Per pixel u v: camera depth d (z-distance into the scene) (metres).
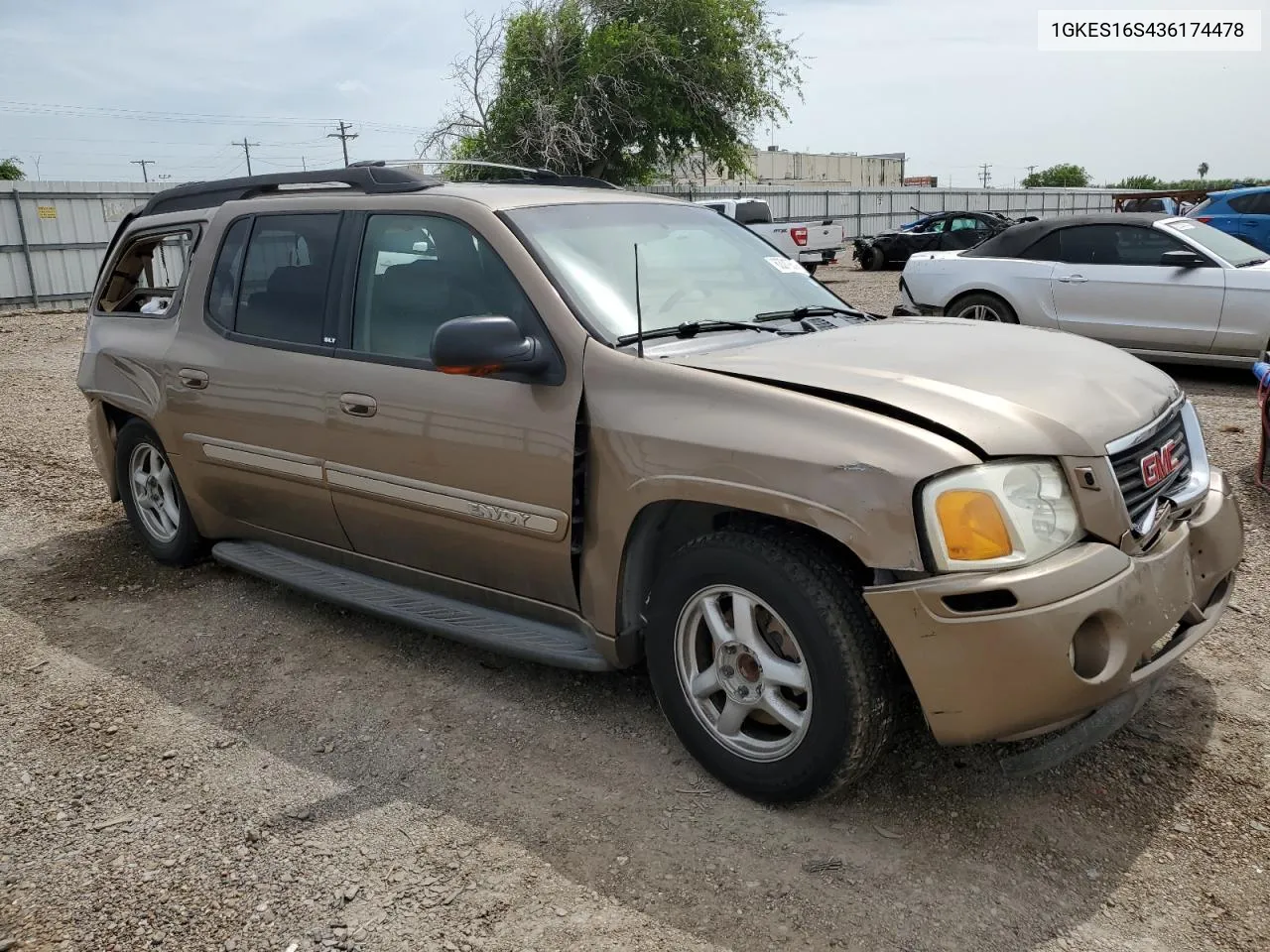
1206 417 7.69
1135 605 2.63
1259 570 4.59
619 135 29.06
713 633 2.99
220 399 4.32
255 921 2.56
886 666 2.71
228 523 4.68
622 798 3.04
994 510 2.54
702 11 28.52
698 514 3.15
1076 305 9.45
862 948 2.40
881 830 2.84
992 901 2.54
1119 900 2.53
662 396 3.02
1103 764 3.11
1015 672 2.51
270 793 3.14
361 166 4.14
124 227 5.25
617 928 2.49
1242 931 2.41
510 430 3.30
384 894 2.64
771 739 3.00
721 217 4.36
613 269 3.55
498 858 2.78
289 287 4.14
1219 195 16.98
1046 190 47.69
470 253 3.55
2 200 21.61
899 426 2.63
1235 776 3.02
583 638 3.38
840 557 2.76
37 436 8.38
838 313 3.96
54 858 2.85
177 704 3.75
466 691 3.77
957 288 10.14
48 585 5.01
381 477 3.73
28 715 3.70
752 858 2.74
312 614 4.55
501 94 29.34
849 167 70.31
